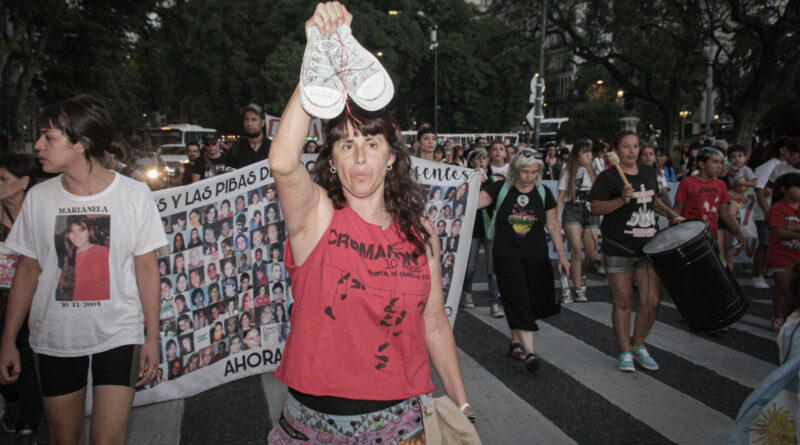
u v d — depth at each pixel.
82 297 2.38
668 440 3.44
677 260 4.14
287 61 41.28
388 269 1.70
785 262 5.42
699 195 6.10
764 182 7.34
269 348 4.30
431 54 47.88
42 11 17.23
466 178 4.50
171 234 3.90
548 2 24.75
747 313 6.28
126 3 20.27
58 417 2.42
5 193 3.30
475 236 6.37
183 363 4.00
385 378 1.69
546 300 4.49
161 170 21.52
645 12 22.77
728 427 3.61
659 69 23.72
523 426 3.62
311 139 9.60
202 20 43.38
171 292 3.93
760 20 21.80
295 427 1.72
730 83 24.39
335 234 1.69
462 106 50.94
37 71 20.72
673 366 4.68
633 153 4.41
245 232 4.13
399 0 47.16
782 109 35.16
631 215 4.43
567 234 6.84
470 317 6.18
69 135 2.31
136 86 38.94
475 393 4.14
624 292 4.52
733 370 4.59
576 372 4.55
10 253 3.29
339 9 1.57
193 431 3.53
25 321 3.35
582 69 61.78
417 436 1.73
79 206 2.40
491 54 52.94
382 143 1.69
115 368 2.38
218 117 47.22
